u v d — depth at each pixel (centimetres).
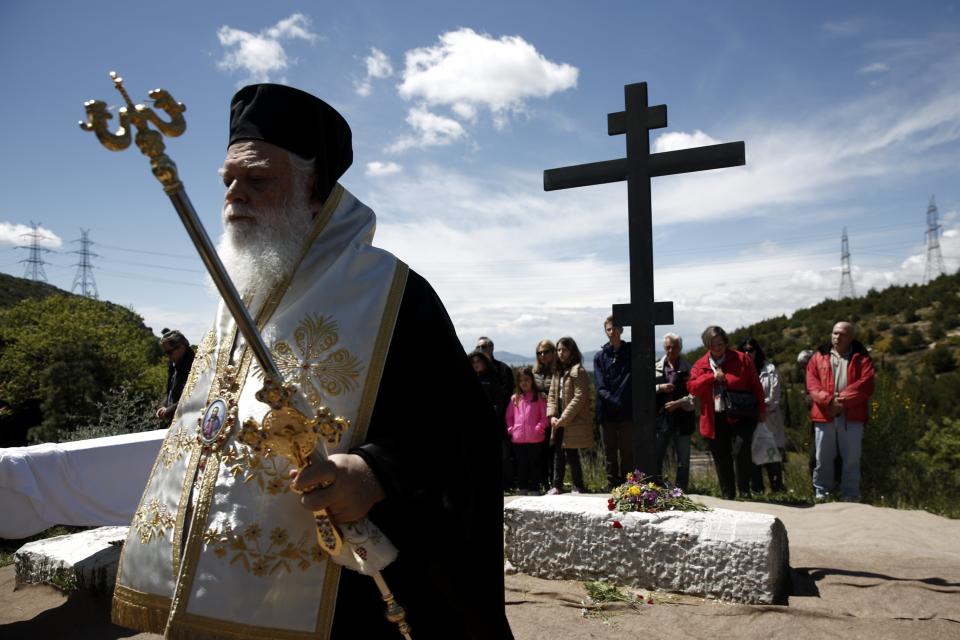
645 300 493
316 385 147
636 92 511
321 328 151
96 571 396
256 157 151
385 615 142
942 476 834
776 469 775
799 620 345
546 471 784
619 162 514
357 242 164
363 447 136
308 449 124
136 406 1034
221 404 149
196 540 139
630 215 505
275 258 151
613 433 717
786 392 1127
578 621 353
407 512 136
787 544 416
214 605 135
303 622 135
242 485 140
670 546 393
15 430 1311
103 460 465
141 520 156
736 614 357
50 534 598
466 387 155
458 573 144
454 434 148
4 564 503
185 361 637
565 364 743
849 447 709
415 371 153
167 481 154
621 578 404
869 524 579
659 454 711
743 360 705
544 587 405
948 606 367
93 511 459
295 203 155
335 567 139
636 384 489
